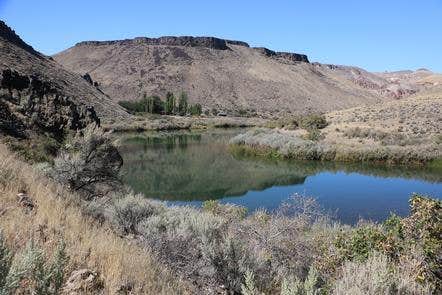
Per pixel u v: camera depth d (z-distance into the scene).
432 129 51.97
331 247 8.27
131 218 9.95
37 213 6.46
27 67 89.94
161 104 147.00
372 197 26.20
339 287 5.29
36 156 14.85
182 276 6.79
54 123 19.14
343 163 41.25
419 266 6.48
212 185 30.83
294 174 35.38
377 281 5.19
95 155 13.41
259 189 29.39
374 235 7.79
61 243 4.18
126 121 98.25
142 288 5.12
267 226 9.63
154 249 7.71
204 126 105.56
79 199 9.85
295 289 4.63
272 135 53.28
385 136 49.50
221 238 8.92
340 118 66.75
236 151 50.59
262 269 7.52
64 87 98.19
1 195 6.86
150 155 48.22
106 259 5.48
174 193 27.92
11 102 18.73
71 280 4.65
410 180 32.38
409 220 7.45
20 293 3.80
